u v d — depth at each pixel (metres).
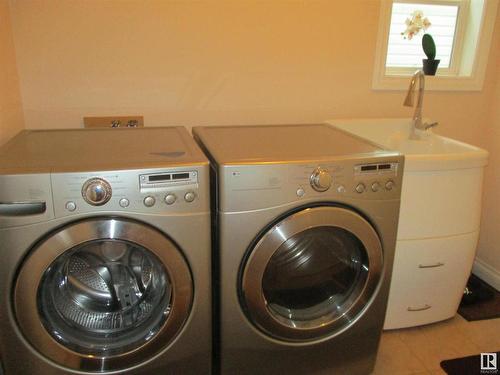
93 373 1.27
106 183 1.13
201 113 1.95
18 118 1.69
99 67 1.78
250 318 1.38
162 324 1.29
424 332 1.92
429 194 1.66
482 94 2.28
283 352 1.46
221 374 1.45
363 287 1.49
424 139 2.02
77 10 1.70
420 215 1.68
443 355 1.78
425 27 2.22
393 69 2.25
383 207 1.41
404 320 1.87
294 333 1.44
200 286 1.30
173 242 1.23
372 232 1.41
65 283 1.28
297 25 1.94
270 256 1.31
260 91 1.99
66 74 1.75
